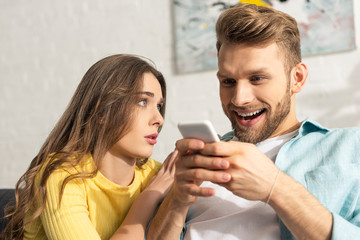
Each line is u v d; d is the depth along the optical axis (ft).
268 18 3.04
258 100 3.03
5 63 8.39
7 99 8.35
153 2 7.29
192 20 6.88
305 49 6.08
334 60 5.98
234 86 3.10
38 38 8.17
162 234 2.98
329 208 2.82
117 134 3.34
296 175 2.95
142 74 3.47
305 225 2.48
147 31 7.32
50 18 8.09
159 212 3.07
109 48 7.61
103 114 3.37
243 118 3.14
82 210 3.11
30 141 8.16
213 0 6.73
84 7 7.83
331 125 5.95
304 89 6.12
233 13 3.10
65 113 3.66
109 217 3.39
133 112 3.34
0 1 8.45
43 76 8.11
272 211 2.96
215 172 2.44
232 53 3.04
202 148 2.46
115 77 3.43
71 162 3.26
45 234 3.38
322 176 2.90
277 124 3.16
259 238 2.88
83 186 3.26
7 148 8.31
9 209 3.61
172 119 7.01
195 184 2.56
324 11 5.98
